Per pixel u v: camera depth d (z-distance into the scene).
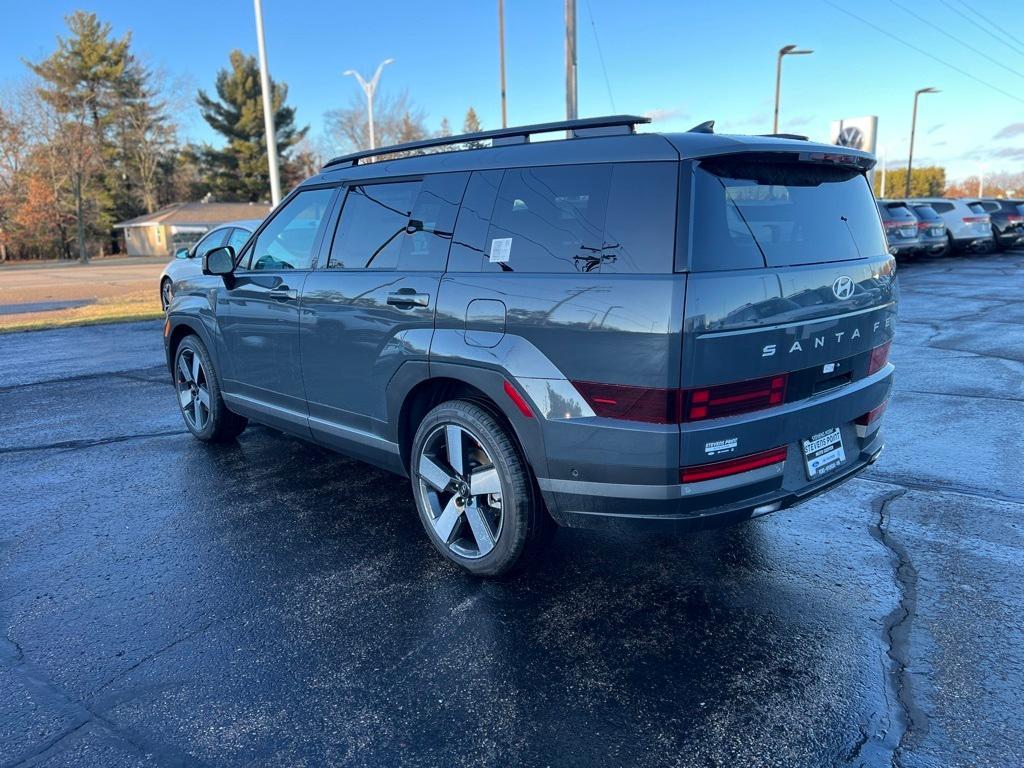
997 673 2.79
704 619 3.21
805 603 3.32
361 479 5.08
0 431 6.39
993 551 3.78
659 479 2.88
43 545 4.06
